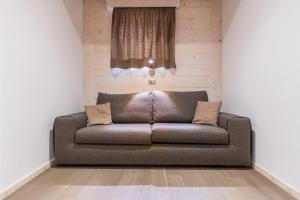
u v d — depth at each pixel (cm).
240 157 269
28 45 234
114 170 267
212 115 314
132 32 382
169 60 385
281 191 207
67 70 334
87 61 390
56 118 277
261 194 200
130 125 306
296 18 194
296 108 194
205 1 388
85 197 194
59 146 275
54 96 293
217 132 272
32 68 242
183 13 389
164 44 382
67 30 334
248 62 287
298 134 192
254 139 271
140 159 276
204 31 388
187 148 275
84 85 390
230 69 350
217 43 388
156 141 277
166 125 295
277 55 223
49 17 280
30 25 238
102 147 276
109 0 377
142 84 390
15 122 213
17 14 216
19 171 219
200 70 388
